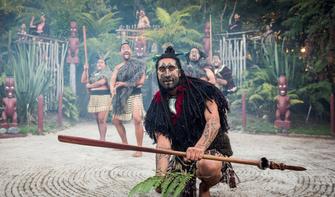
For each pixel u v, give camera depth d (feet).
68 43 39.45
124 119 19.49
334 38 30.17
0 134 26.94
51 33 44.11
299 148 21.21
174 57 9.43
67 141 7.27
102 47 42.52
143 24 45.75
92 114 40.81
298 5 31.71
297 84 33.76
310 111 33.04
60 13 43.62
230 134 28.45
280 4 37.45
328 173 14.64
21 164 16.76
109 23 46.11
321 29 30.73
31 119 32.12
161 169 9.35
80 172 15.15
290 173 14.67
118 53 42.22
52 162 17.25
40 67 33.27
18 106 31.37
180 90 9.40
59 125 32.76
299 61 34.73
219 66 27.50
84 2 46.50
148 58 40.14
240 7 43.45
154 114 9.61
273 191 12.04
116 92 19.71
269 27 37.78
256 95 32.91
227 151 9.89
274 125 30.04
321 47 31.45
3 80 32.37
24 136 27.43
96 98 22.62
